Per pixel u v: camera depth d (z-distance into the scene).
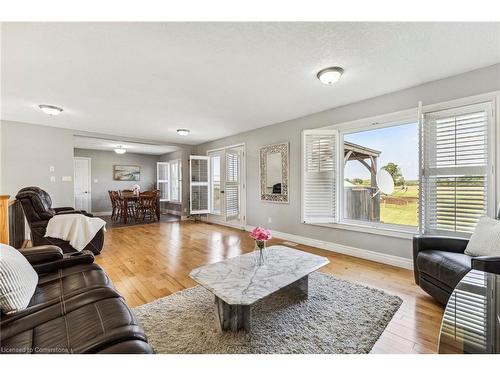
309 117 4.03
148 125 4.73
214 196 6.82
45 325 1.07
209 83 2.77
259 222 5.01
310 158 3.80
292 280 1.75
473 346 0.97
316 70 2.46
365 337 1.61
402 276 2.68
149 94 3.09
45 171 4.70
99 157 8.04
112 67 2.38
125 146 7.22
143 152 8.62
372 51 2.11
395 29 1.81
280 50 2.09
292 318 1.84
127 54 2.14
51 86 2.82
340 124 3.60
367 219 3.48
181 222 6.55
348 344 1.54
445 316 1.11
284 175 4.45
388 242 3.12
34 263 1.68
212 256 3.46
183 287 2.43
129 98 3.24
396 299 2.13
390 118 3.08
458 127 2.56
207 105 3.54
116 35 1.86
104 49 2.05
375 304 2.04
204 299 2.14
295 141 4.27
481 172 2.43
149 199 6.93
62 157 4.88
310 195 3.79
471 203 2.48
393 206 3.22
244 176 5.38
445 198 2.64
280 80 2.69
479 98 2.41
